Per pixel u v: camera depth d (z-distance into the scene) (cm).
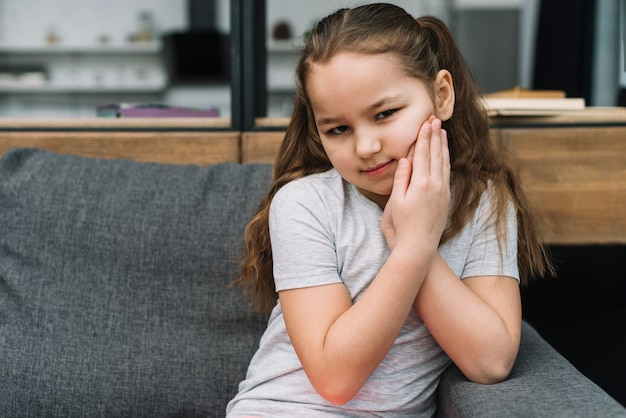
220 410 114
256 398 99
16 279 120
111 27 631
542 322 188
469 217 101
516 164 125
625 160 135
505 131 135
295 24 616
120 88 604
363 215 100
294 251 96
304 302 93
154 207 123
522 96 145
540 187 135
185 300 119
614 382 166
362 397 95
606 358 172
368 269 97
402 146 91
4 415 112
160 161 140
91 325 117
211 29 623
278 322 105
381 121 90
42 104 608
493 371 91
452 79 108
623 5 207
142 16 626
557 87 254
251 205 123
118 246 121
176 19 635
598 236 136
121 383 114
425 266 88
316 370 88
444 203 91
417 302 93
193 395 115
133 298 119
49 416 113
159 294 119
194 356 116
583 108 137
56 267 121
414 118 91
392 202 90
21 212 124
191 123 142
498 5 507
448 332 91
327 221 99
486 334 91
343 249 98
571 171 135
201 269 120
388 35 91
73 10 629
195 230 121
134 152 140
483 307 92
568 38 249
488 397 87
